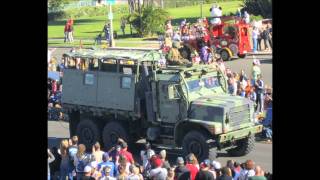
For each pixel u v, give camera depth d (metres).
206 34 58.50
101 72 31.77
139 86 30.69
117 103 31.23
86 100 32.44
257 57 58.25
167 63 33.19
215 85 30.67
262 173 20.69
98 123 32.38
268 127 33.12
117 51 32.75
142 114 30.86
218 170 22.44
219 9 60.88
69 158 25.22
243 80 38.25
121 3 97.62
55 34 82.31
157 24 75.19
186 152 28.95
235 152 30.31
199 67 30.06
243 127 29.22
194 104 28.95
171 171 21.75
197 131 28.70
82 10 97.50
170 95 29.59
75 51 33.50
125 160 22.20
